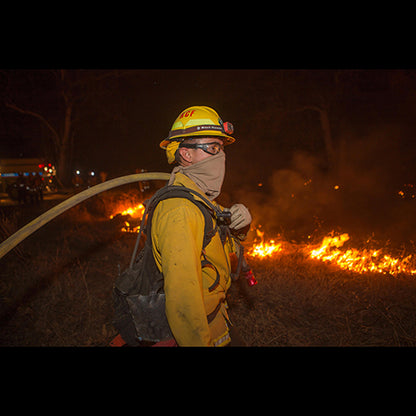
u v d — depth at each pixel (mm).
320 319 4438
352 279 5547
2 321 4277
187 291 1500
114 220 10047
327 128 18812
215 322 1816
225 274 1855
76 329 4113
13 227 8016
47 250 6852
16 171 26000
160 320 1758
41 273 5520
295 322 4363
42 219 1692
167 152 1988
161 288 1793
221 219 1739
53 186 26922
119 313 1875
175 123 1900
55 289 4988
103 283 5297
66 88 29188
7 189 21609
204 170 1818
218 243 1790
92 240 7641
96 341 3889
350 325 4297
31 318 4336
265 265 6156
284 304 4750
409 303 4770
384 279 5508
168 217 1611
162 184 16266
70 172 32062
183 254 1537
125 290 1826
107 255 6613
